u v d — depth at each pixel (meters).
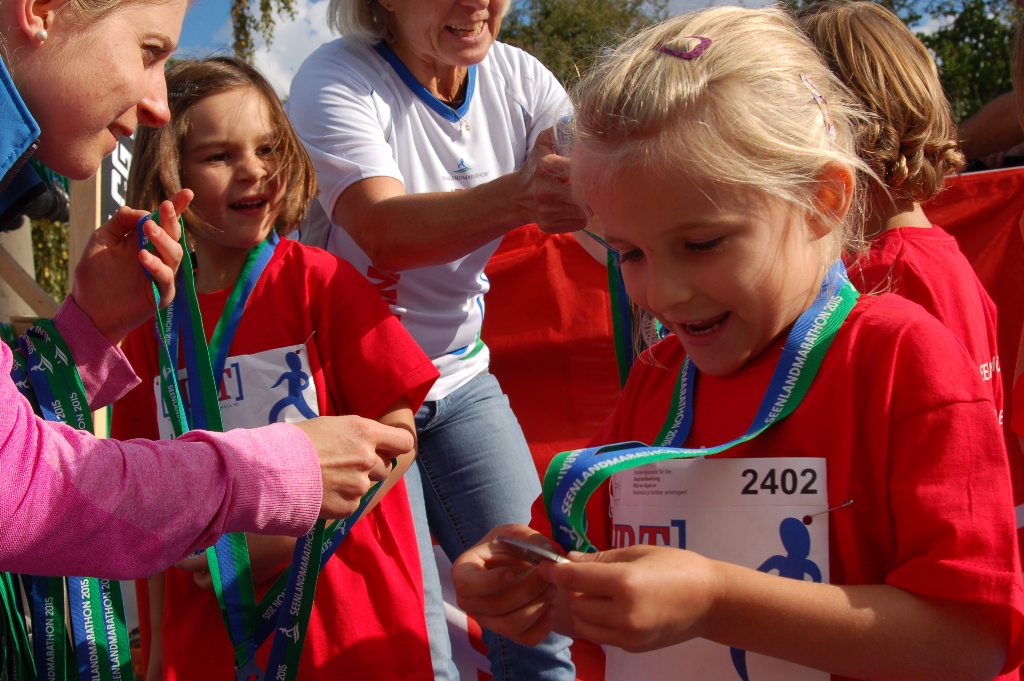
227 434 1.39
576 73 1.69
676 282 1.21
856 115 1.49
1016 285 2.88
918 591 1.13
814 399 1.26
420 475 2.47
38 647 1.57
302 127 2.35
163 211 1.69
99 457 1.26
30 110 1.37
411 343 2.06
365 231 2.19
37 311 4.04
